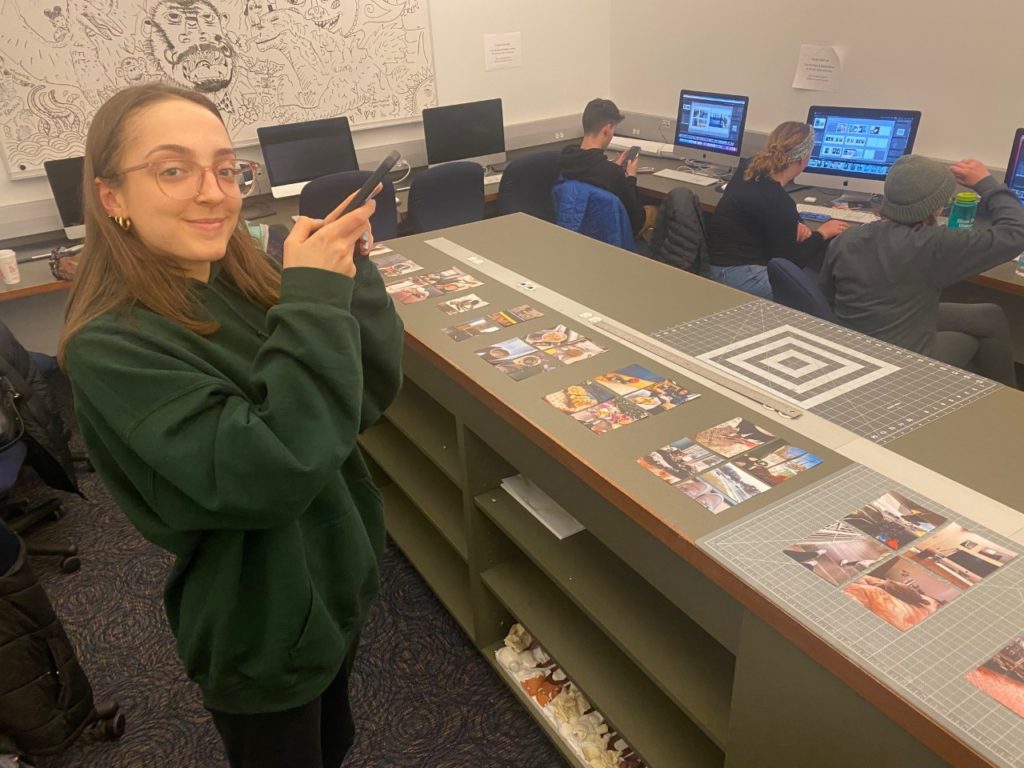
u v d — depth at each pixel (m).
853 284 2.40
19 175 3.52
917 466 1.17
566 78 4.98
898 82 3.50
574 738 1.68
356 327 0.93
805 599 0.94
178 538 0.95
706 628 1.13
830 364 1.49
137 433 0.83
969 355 2.60
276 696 1.09
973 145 3.30
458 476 1.80
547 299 1.85
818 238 3.14
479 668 2.00
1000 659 0.85
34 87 3.43
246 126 4.01
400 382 1.18
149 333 0.88
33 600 1.65
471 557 1.84
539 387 1.45
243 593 1.02
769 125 4.17
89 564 2.45
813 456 1.20
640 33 4.77
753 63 4.12
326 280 0.91
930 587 0.95
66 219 3.49
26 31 3.34
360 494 1.21
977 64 3.18
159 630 2.17
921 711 0.79
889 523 1.05
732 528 1.06
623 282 1.94
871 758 0.91
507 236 2.34
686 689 1.29
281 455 0.82
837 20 3.65
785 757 1.06
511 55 4.70
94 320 0.87
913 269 2.27
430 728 1.84
